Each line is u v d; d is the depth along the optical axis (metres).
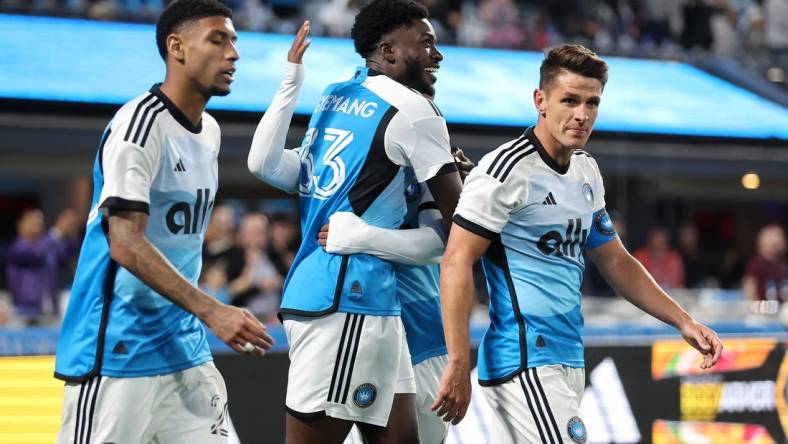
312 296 13.88
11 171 37.31
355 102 14.16
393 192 13.98
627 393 21.92
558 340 13.40
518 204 13.17
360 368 13.80
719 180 45.22
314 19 43.78
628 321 28.14
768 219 51.81
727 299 34.41
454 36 44.34
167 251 13.30
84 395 13.10
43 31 37.19
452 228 13.20
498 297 13.52
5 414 18.72
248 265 29.78
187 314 13.56
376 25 14.40
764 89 44.38
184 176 13.27
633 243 44.34
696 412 22.36
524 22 45.94
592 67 13.00
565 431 13.12
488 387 13.67
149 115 12.93
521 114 37.88
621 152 38.88
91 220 13.21
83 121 33.19
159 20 13.30
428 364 15.85
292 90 14.35
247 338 12.34
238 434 19.27
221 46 13.17
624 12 49.47
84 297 13.18
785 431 22.98
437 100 37.94
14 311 29.02
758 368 22.95
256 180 41.00
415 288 15.69
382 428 14.50
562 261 13.49
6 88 32.78
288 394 14.18
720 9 50.09
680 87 43.69
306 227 14.34
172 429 13.55
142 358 13.10
